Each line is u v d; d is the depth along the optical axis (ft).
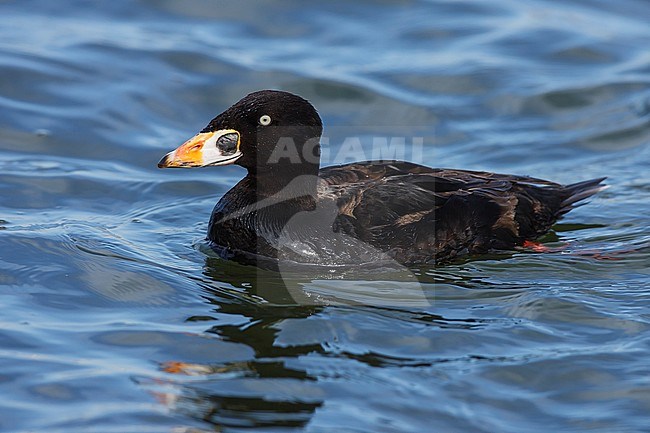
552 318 32.65
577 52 56.29
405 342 31.12
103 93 50.83
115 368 29.09
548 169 46.60
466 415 27.25
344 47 56.39
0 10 57.72
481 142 49.03
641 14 60.70
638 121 50.16
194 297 34.24
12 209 41.24
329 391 28.19
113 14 58.18
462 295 34.53
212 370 29.17
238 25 57.98
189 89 51.93
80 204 42.39
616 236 39.50
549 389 28.60
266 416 26.86
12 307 32.71
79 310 32.83
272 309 33.35
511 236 38.19
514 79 53.67
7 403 27.12
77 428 26.05
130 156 46.96
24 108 49.14
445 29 58.18
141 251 37.93
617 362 29.89
